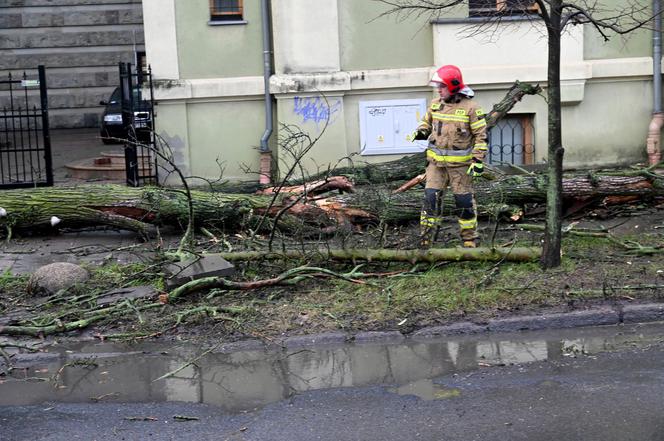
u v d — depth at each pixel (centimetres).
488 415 538
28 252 994
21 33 2277
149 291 810
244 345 690
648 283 771
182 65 1347
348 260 826
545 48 1332
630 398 551
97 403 588
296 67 1331
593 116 1375
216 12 1344
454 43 1327
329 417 548
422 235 863
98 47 2308
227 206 1005
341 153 1348
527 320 706
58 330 725
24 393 611
